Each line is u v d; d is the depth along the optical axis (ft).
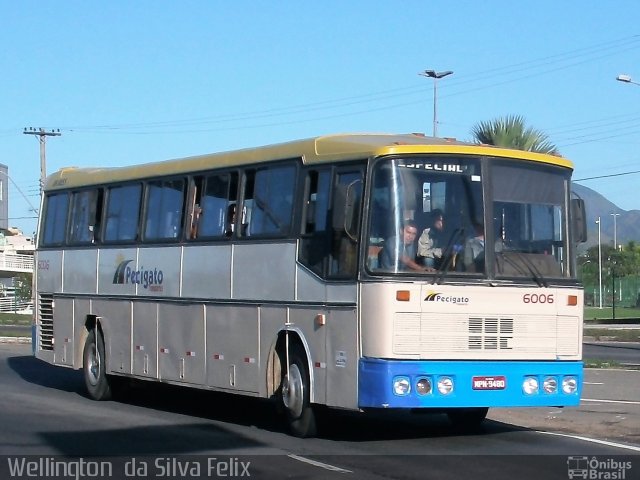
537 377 42.70
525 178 43.86
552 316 43.37
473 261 41.98
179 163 55.16
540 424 49.98
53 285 66.90
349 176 43.04
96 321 61.72
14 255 244.83
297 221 45.55
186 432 47.14
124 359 58.54
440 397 40.68
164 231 55.67
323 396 43.14
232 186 50.72
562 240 44.45
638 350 107.65
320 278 43.65
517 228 43.27
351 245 42.09
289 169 46.80
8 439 44.68
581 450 41.55
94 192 63.16
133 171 59.26
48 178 69.46
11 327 157.58
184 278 53.42
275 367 46.88
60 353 65.67
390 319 40.37
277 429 48.34
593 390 61.98
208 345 51.29
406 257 40.88
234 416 53.93
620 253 319.47
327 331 43.11
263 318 47.39
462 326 41.39
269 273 47.14
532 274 43.04
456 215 42.09
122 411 55.98
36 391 66.59
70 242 65.16
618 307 253.44
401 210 41.19
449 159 42.34
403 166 41.63
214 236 51.34
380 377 40.22
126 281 58.70
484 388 41.52
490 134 109.09
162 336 55.16
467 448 42.16
